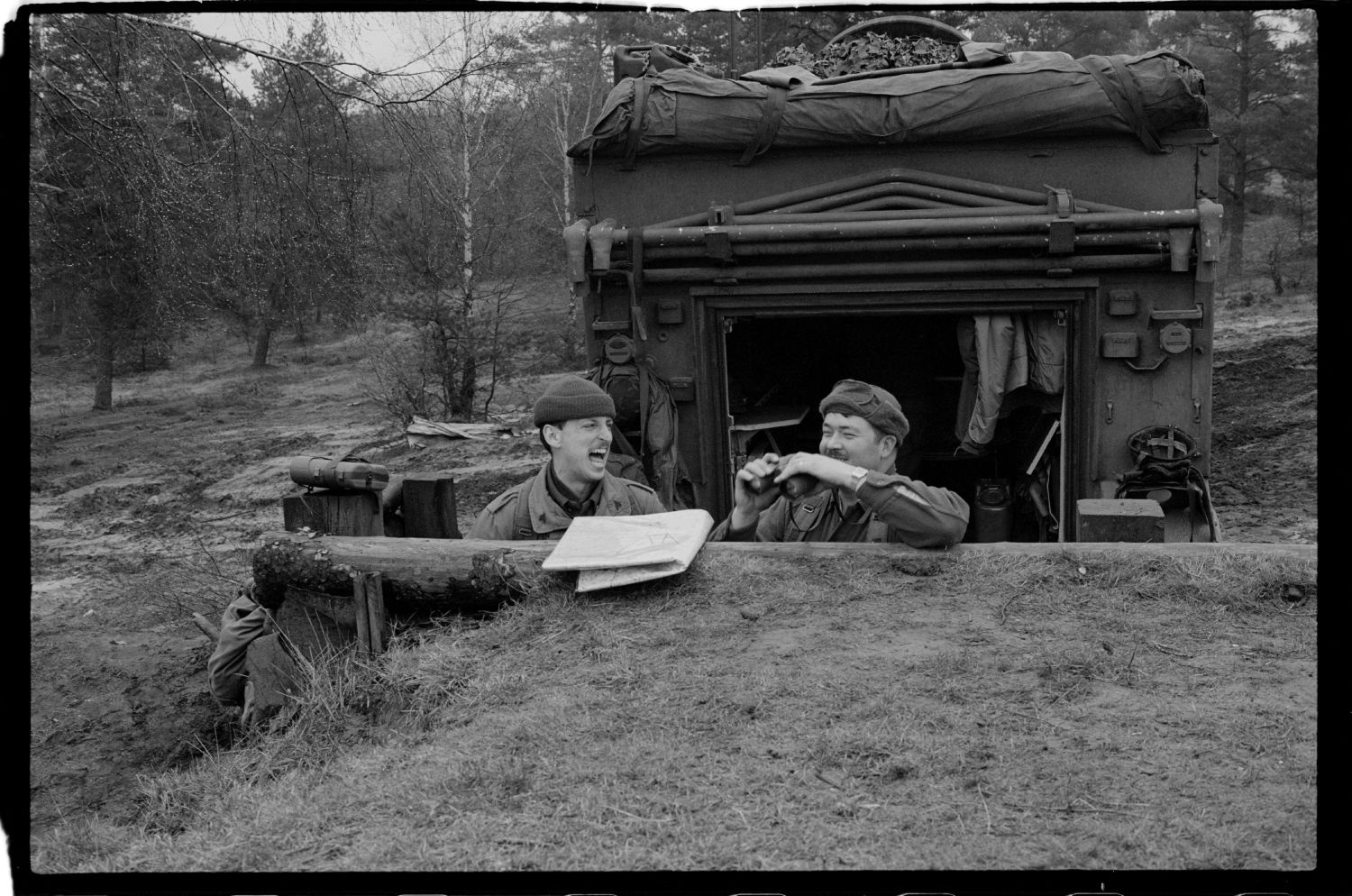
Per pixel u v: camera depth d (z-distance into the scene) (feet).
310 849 9.66
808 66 24.02
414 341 68.03
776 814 9.48
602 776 10.22
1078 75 18.99
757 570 14.14
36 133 30.81
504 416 66.49
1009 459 23.40
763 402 25.67
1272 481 35.19
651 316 20.47
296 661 14.51
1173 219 18.54
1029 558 14.14
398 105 35.37
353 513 15.53
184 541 37.24
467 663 12.70
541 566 14.05
